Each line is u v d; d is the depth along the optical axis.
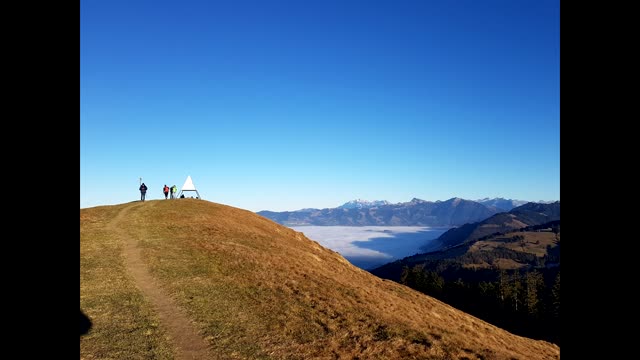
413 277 124.50
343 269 36.53
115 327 14.82
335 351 15.02
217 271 24.05
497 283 114.75
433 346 16.20
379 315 20.56
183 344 14.09
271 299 20.41
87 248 26.62
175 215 39.75
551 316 86.69
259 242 35.19
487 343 21.88
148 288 19.94
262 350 14.40
